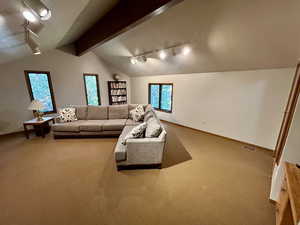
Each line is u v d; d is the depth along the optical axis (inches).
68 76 194.9
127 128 129.1
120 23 96.3
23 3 58.4
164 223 57.6
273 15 68.9
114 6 97.8
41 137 144.7
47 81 177.3
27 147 122.6
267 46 88.7
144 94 243.6
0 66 141.3
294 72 98.4
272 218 60.2
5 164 97.3
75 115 154.9
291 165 55.2
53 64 179.2
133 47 154.3
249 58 105.5
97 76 227.6
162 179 83.4
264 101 115.5
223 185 79.0
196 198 70.0
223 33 91.5
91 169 92.3
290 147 62.2
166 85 204.1
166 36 115.4
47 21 84.7
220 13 79.1
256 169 93.8
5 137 144.3
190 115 175.9
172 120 201.9
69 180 81.8
